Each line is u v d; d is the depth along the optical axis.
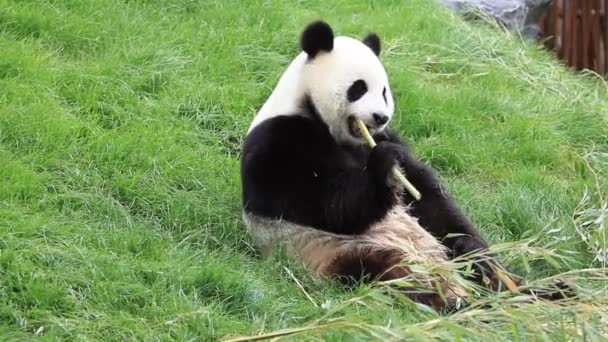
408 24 17.06
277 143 10.58
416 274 9.67
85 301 8.93
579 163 13.38
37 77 12.75
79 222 10.34
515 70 16.94
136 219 10.91
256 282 9.62
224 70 14.23
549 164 14.23
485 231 12.09
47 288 8.89
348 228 10.52
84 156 11.57
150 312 8.93
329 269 10.18
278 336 7.95
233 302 9.37
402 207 11.19
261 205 10.54
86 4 14.72
